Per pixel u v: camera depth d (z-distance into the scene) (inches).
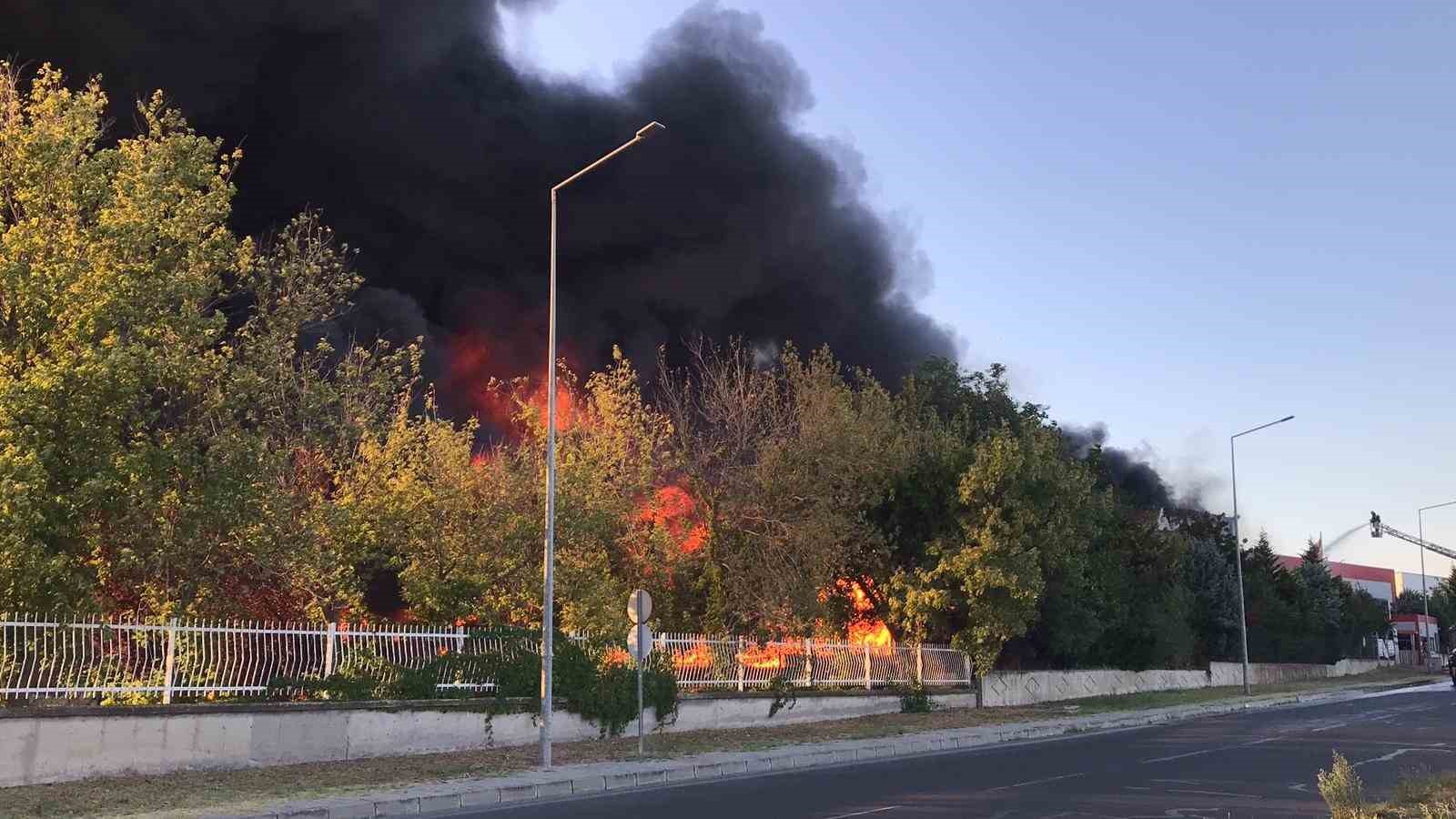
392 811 526.9
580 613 905.5
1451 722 1146.0
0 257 614.5
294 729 657.0
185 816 475.5
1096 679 1640.0
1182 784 617.9
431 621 919.7
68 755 551.2
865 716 1126.4
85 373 584.4
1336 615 2812.5
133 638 606.5
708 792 607.5
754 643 1040.2
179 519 674.2
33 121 673.6
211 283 714.2
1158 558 1845.5
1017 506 1267.2
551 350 756.0
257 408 753.6
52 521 590.2
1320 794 573.0
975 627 1289.4
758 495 1116.5
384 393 855.1
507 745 788.6
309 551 731.4
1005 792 589.0
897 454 1305.4
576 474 940.6
